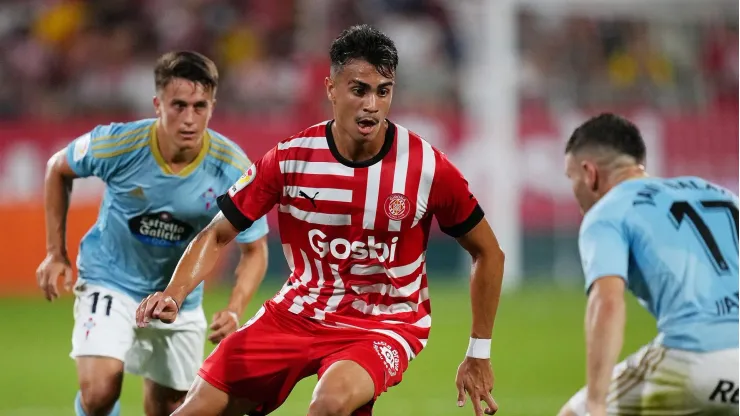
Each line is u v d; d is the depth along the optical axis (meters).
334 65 14.98
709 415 15.16
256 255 19.53
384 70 14.76
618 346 14.16
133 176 19.22
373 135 14.95
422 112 53.59
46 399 28.30
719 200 15.84
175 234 19.50
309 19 61.22
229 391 15.80
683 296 15.11
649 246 15.20
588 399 14.12
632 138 16.56
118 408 20.00
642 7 54.53
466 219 15.68
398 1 61.56
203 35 62.16
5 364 33.69
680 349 15.04
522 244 54.19
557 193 54.12
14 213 51.84
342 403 14.38
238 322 18.64
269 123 54.25
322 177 15.34
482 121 53.44
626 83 56.00
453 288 53.19
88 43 60.25
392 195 15.29
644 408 15.35
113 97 58.88
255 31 61.94
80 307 19.39
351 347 15.38
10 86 57.94
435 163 15.41
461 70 56.69
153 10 62.59
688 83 56.69
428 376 31.64
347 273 15.70
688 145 54.72
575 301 49.12
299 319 15.88
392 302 15.86
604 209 15.44
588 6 53.84
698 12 55.53
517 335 39.88
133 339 19.61
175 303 15.26
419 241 15.75
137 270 19.69
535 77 55.09
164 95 18.66
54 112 57.19
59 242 19.81
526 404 27.38
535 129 54.00
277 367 15.80
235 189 15.88
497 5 50.91
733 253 15.44
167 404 20.62
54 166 19.86
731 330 14.98
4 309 46.66
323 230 15.53
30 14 61.78
